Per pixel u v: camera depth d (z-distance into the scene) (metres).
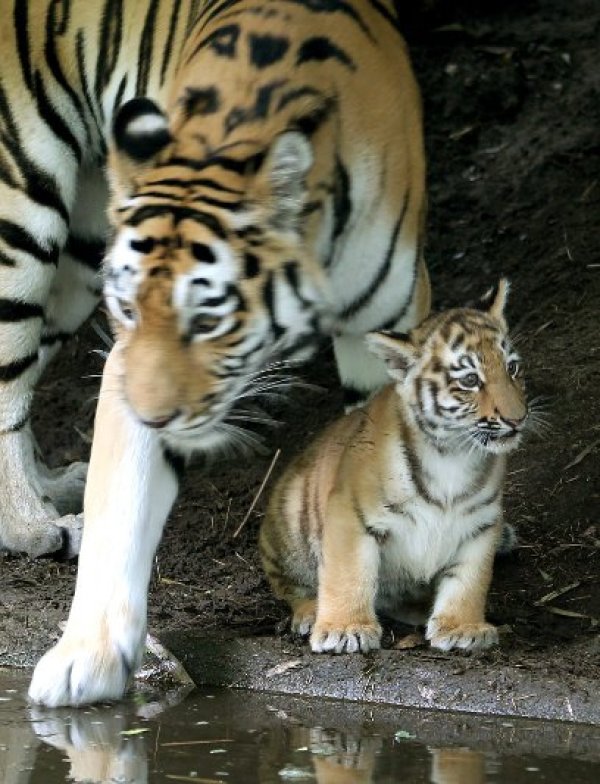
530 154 16.55
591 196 16.03
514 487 12.44
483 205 16.19
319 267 9.52
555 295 15.06
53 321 13.70
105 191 12.98
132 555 9.84
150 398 8.93
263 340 9.27
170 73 11.40
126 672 9.83
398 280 10.30
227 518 13.00
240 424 13.46
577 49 17.52
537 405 13.23
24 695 9.95
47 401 15.32
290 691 9.97
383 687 9.80
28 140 12.16
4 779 8.38
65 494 13.34
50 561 12.45
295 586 10.92
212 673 10.22
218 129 9.55
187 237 9.05
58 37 12.00
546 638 10.50
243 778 8.38
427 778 8.38
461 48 17.47
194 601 11.45
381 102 10.12
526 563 11.60
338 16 10.23
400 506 9.91
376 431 9.91
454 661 9.89
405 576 10.28
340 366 11.01
